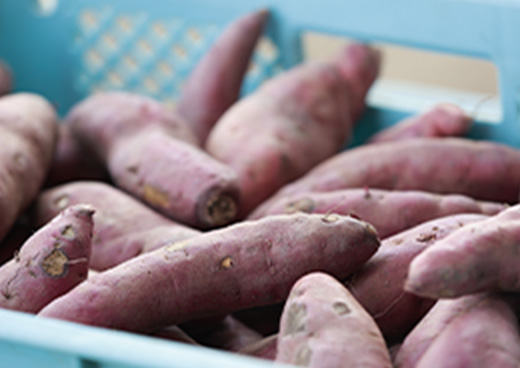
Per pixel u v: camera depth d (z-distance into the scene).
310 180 0.95
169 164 0.91
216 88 1.12
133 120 1.00
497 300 0.69
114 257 0.86
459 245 0.68
